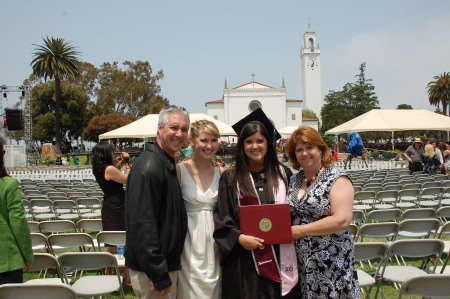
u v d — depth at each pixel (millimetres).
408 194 8219
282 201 2703
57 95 41938
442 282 2799
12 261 3000
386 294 4434
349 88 71375
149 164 2467
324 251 2555
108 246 4758
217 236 2627
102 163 4480
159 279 2344
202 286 2613
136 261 2490
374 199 8188
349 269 2555
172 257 2516
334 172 2611
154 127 16094
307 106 83188
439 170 13109
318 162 2695
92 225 5750
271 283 2555
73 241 4664
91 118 59094
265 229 2523
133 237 2393
